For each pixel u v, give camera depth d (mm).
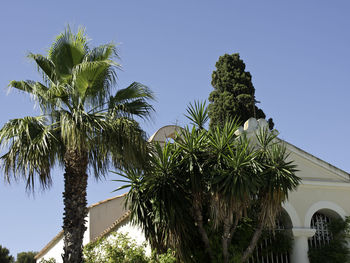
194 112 15727
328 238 17938
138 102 14234
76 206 12219
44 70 13883
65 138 12945
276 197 14688
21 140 12594
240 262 14961
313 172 18438
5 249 43875
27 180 12555
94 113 13594
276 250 16766
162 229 14820
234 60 28391
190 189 14828
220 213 14180
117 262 14875
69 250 11922
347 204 18297
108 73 13797
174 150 15164
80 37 14172
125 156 12852
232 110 26484
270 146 15875
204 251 15133
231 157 14773
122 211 22359
